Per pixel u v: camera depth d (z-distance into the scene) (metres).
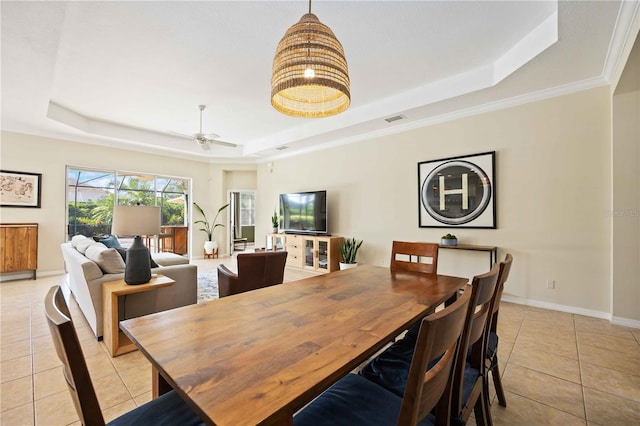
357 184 5.17
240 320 1.24
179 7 2.29
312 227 5.69
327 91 1.84
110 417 1.62
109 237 3.99
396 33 2.62
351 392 1.11
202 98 4.07
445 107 3.80
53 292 0.94
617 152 2.86
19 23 2.21
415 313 1.33
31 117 4.22
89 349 2.38
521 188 3.49
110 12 2.33
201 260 6.90
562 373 2.03
